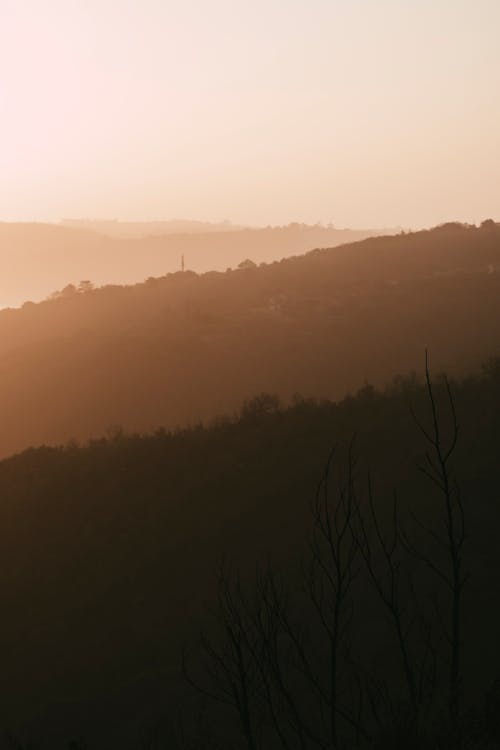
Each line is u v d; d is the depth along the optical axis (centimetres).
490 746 1480
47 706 5169
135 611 6241
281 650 3891
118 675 5341
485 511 5809
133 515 7819
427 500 6222
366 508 6438
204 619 5731
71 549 7419
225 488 7900
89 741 4544
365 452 7775
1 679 5709
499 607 4509
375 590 4722
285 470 7888
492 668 3788
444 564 5059
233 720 3806
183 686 4803
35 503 8281
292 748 2716
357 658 3862
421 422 8012
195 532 7156
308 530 6475
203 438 9281
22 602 6794
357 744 1573
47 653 5988
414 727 1520
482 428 7444
